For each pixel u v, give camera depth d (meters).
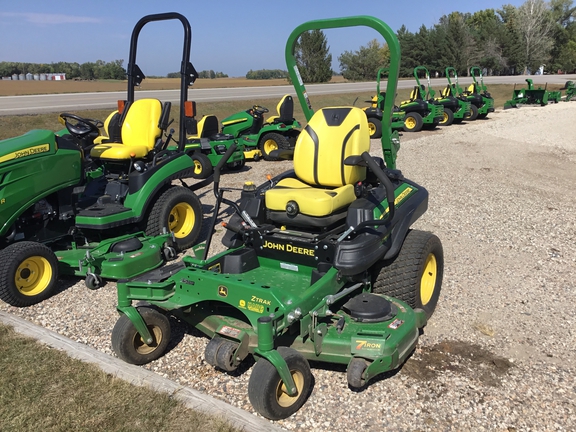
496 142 14.16
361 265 3.41
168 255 5.48
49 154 4.78
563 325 4.09
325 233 3.63
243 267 3.80
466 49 60.50
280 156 4.64
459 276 5.09
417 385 3.29
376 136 15.38
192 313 3.64
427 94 18.41
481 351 3.71
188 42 5.68
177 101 23.50
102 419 2.93
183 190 5.89
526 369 3.48
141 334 3.44
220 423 2.87
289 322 2.94
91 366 3.46
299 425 2.92
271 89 36.81
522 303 4.49
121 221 5.18
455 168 10.65
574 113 21.48
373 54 60.28
